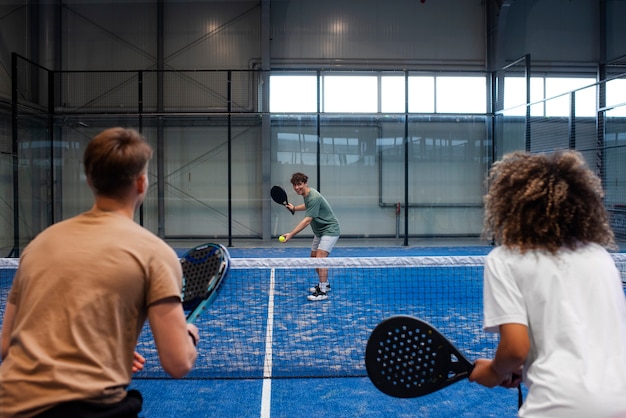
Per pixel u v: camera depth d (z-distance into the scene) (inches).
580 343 50.3
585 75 539.2
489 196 60.1
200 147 536.1
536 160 58.1
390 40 536.1
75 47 519.5
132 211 58.4
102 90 518.9
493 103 519.2
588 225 54.8
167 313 53.0
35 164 492.4
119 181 55.7
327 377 144.5
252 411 123.3
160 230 534.0
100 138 56.4
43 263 52.7
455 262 152.6
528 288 53.2
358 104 533.3
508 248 55.4
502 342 52.5
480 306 230.4
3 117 441.7
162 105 522.9
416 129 544.4
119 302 51.4
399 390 64.7
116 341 51.5
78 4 518.9
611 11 538.0
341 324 200.2
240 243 524.1
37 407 48.1
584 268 53.3
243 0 526.9
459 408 125.3
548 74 537.3
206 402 128.3
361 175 542.6
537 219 54.6
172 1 526.3
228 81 487.5
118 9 522.3
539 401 50.2
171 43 526.6
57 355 49.3
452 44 538.6
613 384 49.0
